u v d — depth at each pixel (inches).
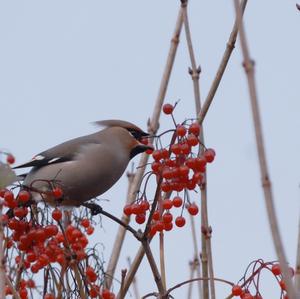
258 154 234.5
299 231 347.3
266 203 231.8
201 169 371.6
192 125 369.4
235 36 416.2
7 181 306.0
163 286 367.6
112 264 448.1
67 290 382.6
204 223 406.9
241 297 344.8
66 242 390.6
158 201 383.9
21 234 391.2
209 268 398.0
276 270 344.2
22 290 390.9
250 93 235.6
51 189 432.5
